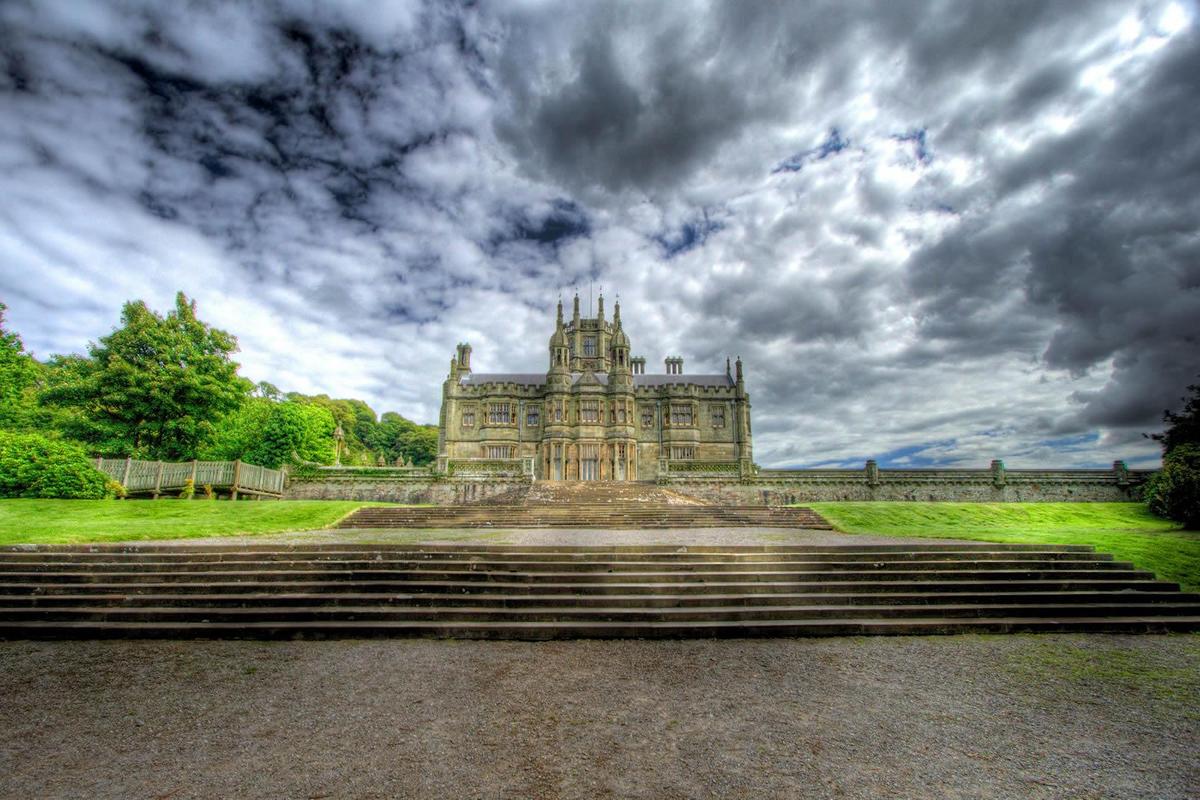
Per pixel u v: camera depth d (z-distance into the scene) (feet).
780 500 141.28
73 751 20.74
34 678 28.53
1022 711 24.86
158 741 21.53
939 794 17.98
